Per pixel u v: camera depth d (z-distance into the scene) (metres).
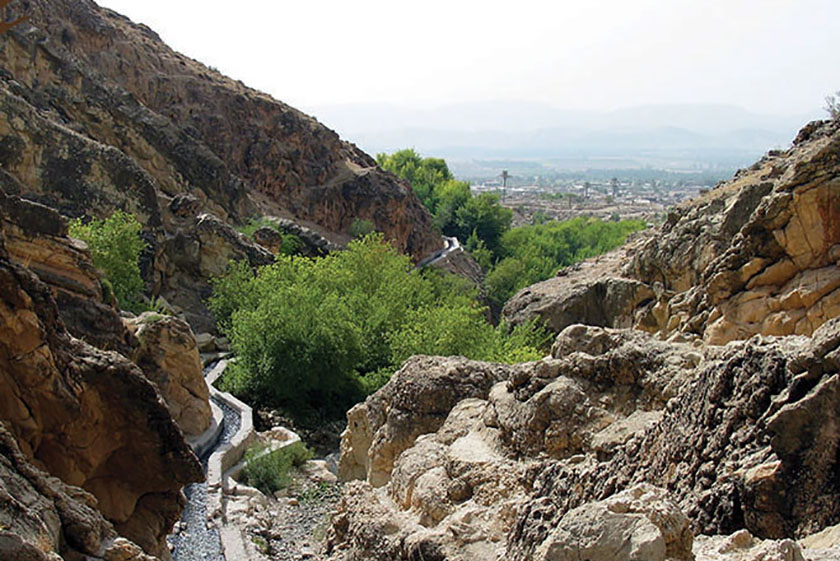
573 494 11.72
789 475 10.65
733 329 26.50
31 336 13.78
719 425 12.16
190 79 76.00
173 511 16.59
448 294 61.88
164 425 15.66
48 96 56.19
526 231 129.38
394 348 39.97
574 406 16.55
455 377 22.25
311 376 37.38
